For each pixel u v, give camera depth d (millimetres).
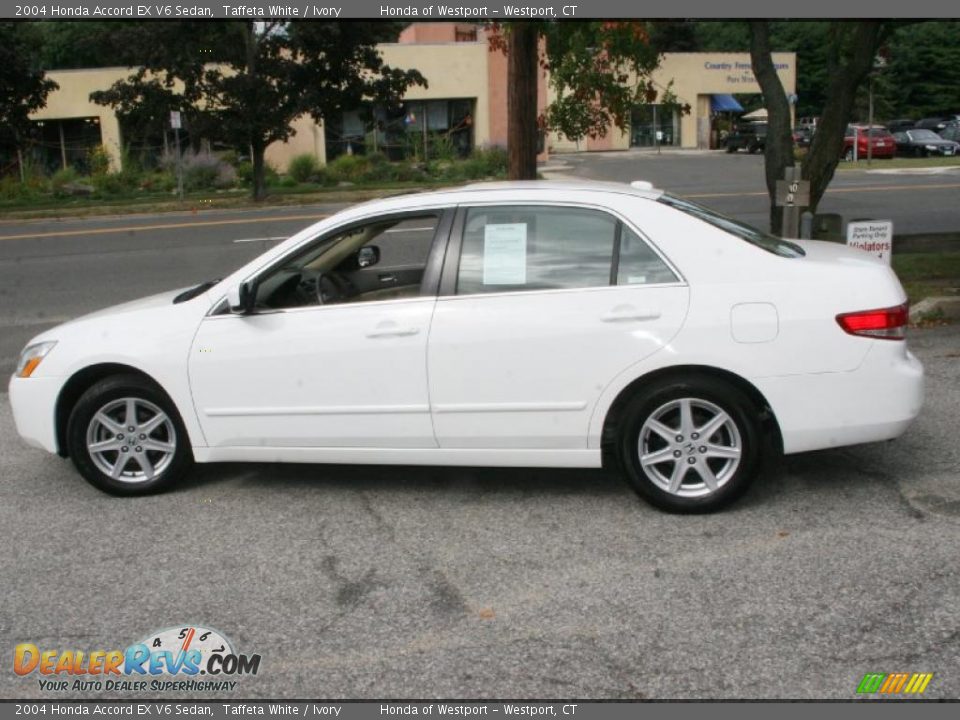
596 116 11008
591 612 4094
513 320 5016
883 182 28141
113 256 17453
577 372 4973
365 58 27344
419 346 5105
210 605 4312
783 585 4254
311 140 40562
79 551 4945
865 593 4148
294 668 3787
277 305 5496
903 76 60906
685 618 4008
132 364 5473
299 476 5953
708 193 26703
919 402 4965
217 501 5586
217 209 26875
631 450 5020
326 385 5254
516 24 9961
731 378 4926
